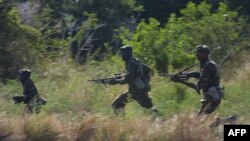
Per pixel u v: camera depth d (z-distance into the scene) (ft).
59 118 130.21
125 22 310.24
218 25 231.09
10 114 140.26
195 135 118.52
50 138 120.57
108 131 119.14
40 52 233.55
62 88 173.37
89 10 304.50
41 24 255.50
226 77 199.21
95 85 169.58
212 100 131.54
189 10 238.48
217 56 226.79
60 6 292.20
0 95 173.17
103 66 200.54
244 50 233.96
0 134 121.60
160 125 123.44
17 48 235.40
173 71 198.80
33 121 122.31
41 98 145.07
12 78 230.27
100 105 154.71
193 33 230.27
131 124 120.78
